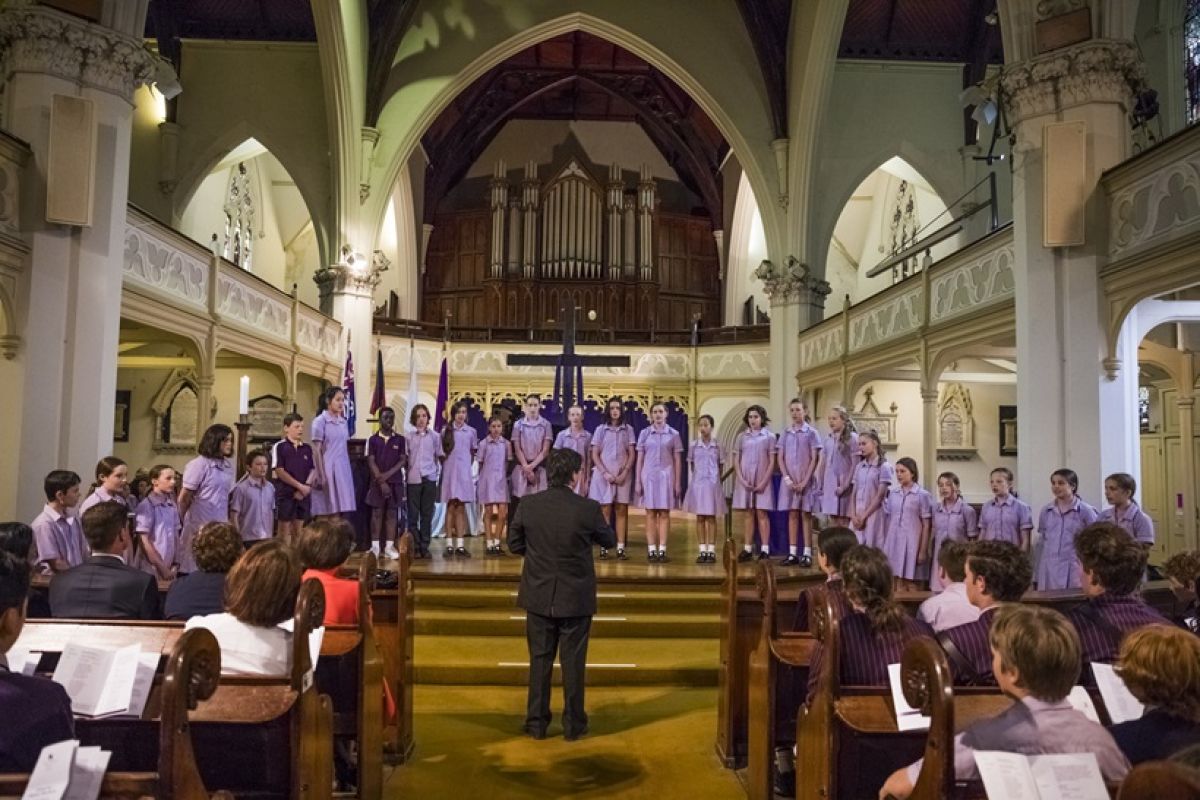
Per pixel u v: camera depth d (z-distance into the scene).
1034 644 2.12
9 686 2.02
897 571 7.91
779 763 4.32
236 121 16.84
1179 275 6.93
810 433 8.46
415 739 5.11
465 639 6.93
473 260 23.97
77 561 5.72
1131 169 7.54
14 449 7.58
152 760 2.64
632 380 20.61
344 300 16.75
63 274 7.80
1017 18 8.43
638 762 4.77
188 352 11.83
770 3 16.97
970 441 17.28
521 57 21.16
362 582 3.95
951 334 11.08
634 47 17.64
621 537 9.30
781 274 17.30
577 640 5.17
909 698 2.33
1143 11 10.63
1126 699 2.69
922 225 19.44
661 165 24.97
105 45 8.06
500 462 9.29
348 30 15.09
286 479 7.93
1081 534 3.32
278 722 2.76
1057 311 8.09
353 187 16.53
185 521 6.87
